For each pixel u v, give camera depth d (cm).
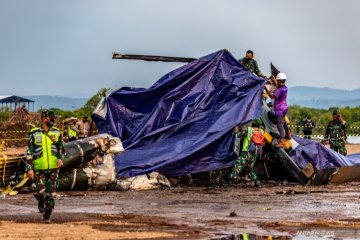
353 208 1995
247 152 2628
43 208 1711
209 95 2873
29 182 2350
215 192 2430
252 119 2777
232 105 2842
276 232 1545
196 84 2891
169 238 1423
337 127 3266
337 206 2039
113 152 2522
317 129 7262
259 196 2303
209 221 1709
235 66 2952
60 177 2398
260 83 2911
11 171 2402
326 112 9150
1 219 1678
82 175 2419
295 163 2738
